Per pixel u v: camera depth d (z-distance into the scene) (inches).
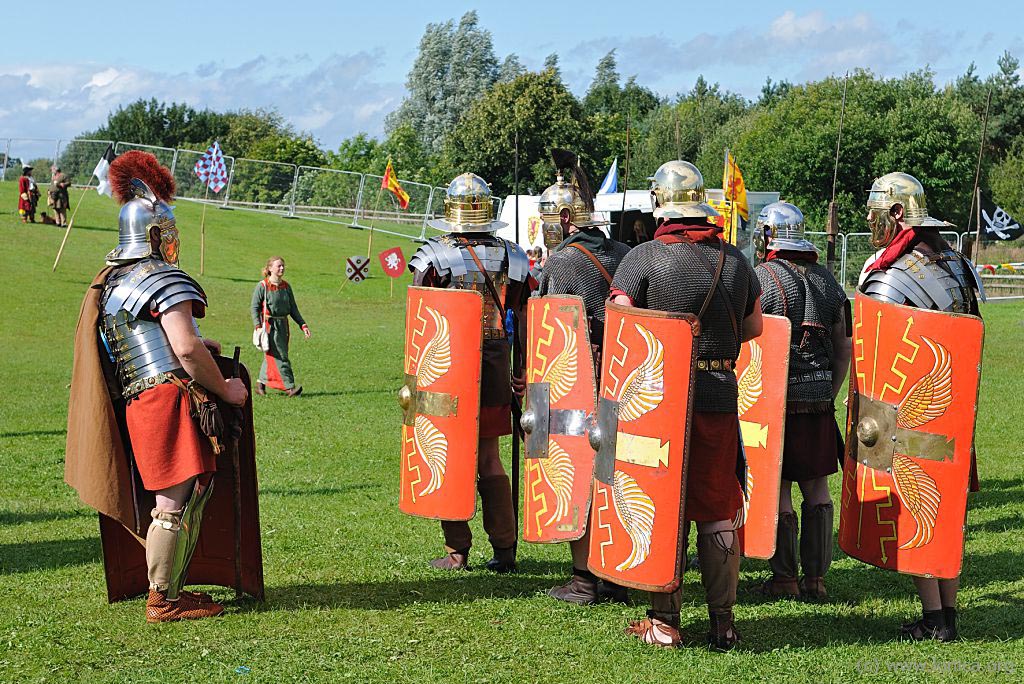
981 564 240.5
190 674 161.6
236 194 1850.4
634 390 174.6
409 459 229.1
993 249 1455.5
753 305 182.9
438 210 1744.6
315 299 1173.1
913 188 193.0
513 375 239.3
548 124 1681.8
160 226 188.5
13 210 1521.9
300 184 1845.5
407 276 1381.6
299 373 666.8
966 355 179.2
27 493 319.9
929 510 182.1
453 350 221.9
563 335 205.2
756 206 1085.8
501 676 163.3
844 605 210.7
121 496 185.3
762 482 214.7
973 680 162.1
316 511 294.7
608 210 892.0
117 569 199.8
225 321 951.6
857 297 191.6
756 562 251.0
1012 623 195.3
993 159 1876.2
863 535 188.2
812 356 217.8
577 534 200.8
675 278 174.6
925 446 181.8
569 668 167.5
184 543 188.1
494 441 235.0
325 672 163.6
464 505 222.5
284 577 223.6
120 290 185.3
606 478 179.3
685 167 181.2
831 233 278.4
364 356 756.0
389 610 198.2
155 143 3806.6
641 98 2810.0
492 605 203.3
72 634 179.9
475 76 2942.9
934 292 187.5
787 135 1953.7
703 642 183.8
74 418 191.9
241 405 193.9
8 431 439.5
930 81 1875.0
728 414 177.0
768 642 184.7
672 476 171.5
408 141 2738.7
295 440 430.0
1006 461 382.0
